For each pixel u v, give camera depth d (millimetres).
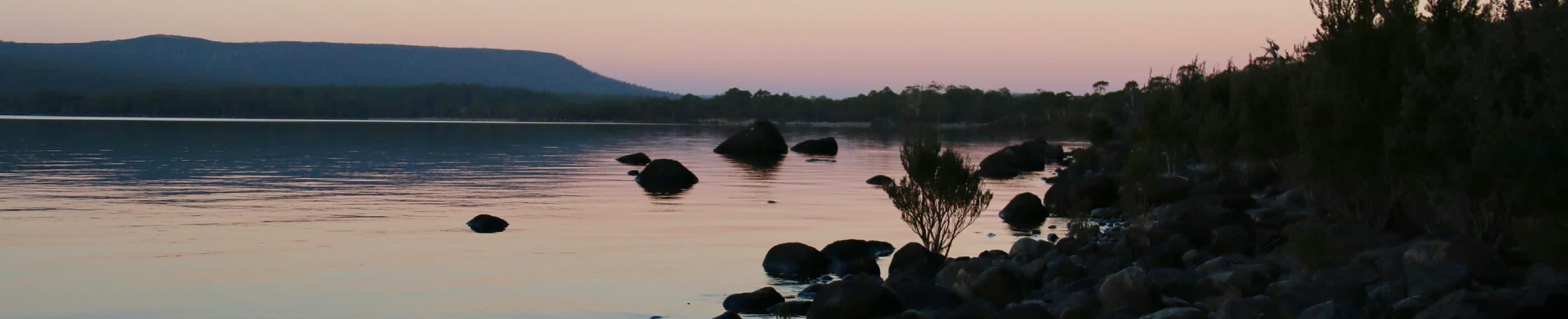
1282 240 14297
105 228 18609
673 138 93125
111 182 30438
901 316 10016
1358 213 14914
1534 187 9258
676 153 58406
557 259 15484
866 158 53250
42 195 25672
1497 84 10547
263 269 14227
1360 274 10562
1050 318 9250
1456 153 11844
